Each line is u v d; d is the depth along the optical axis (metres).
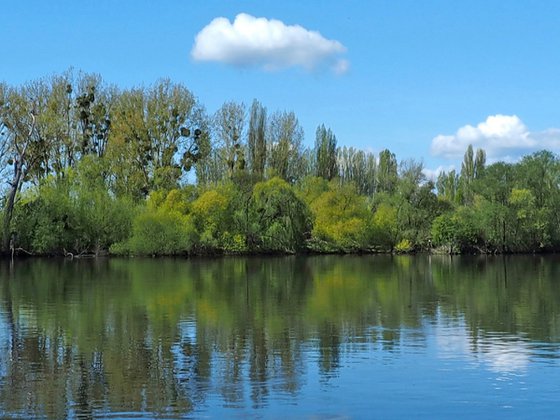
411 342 21.97
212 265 62.94
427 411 14.55
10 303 31.98
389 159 121.06
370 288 40.44
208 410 14.54
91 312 28.84
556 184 99.25
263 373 17.73
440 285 42.72
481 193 99.31
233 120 94.44
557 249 99.38
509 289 40.09
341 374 17.64
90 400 15.20
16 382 16.77
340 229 88.88
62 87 82.06
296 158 100.50
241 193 85.12
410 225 95.81
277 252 84.62
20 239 71.94
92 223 75.25
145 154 83.94
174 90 85.50
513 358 19.55
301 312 29.03
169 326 25.11
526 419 14.05
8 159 71.81
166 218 77.06
